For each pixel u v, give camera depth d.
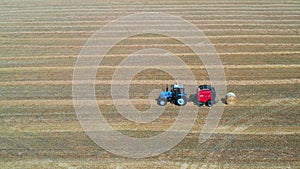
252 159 14.23
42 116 17.53
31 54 26.00
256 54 25.34
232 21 32.94
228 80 21.34
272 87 20.39
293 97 19.17
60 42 28.28
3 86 20.92
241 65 23.56
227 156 14.42
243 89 20.14
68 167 13.84
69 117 17.41
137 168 13.73
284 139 15.52
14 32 31.00
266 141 15.39
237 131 16.12
